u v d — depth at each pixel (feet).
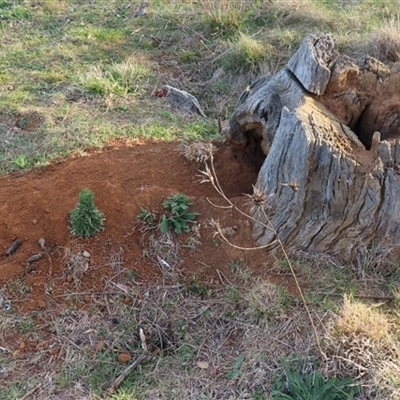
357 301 11.51
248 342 11.05
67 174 13.92
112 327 11.45
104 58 21.76
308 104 12.27
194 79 21.06
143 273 12.20
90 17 24.77
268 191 12.22
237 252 12.37
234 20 23.36
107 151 15.47
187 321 11.53
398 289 11.78
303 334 10.94
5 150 16.11
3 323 11.46
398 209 11.50
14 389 10.50
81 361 10.91
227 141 14.76
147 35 23.45
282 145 11.77
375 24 23.40
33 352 11.10
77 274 12.10
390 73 12.98
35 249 12.60
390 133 12.92
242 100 14.56
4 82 19.76
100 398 10.38
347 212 11.66
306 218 11.93
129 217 12.75
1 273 12.19
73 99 18.84
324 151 11.30
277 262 12.10
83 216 12.35
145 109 18.51
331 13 23.93
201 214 12.82
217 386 10.52
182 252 12.42
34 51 21.90
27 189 13.61
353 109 12.84
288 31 22.36
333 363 10.34
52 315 11.62
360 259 12.10
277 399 10.03
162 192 13.15
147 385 10.62
